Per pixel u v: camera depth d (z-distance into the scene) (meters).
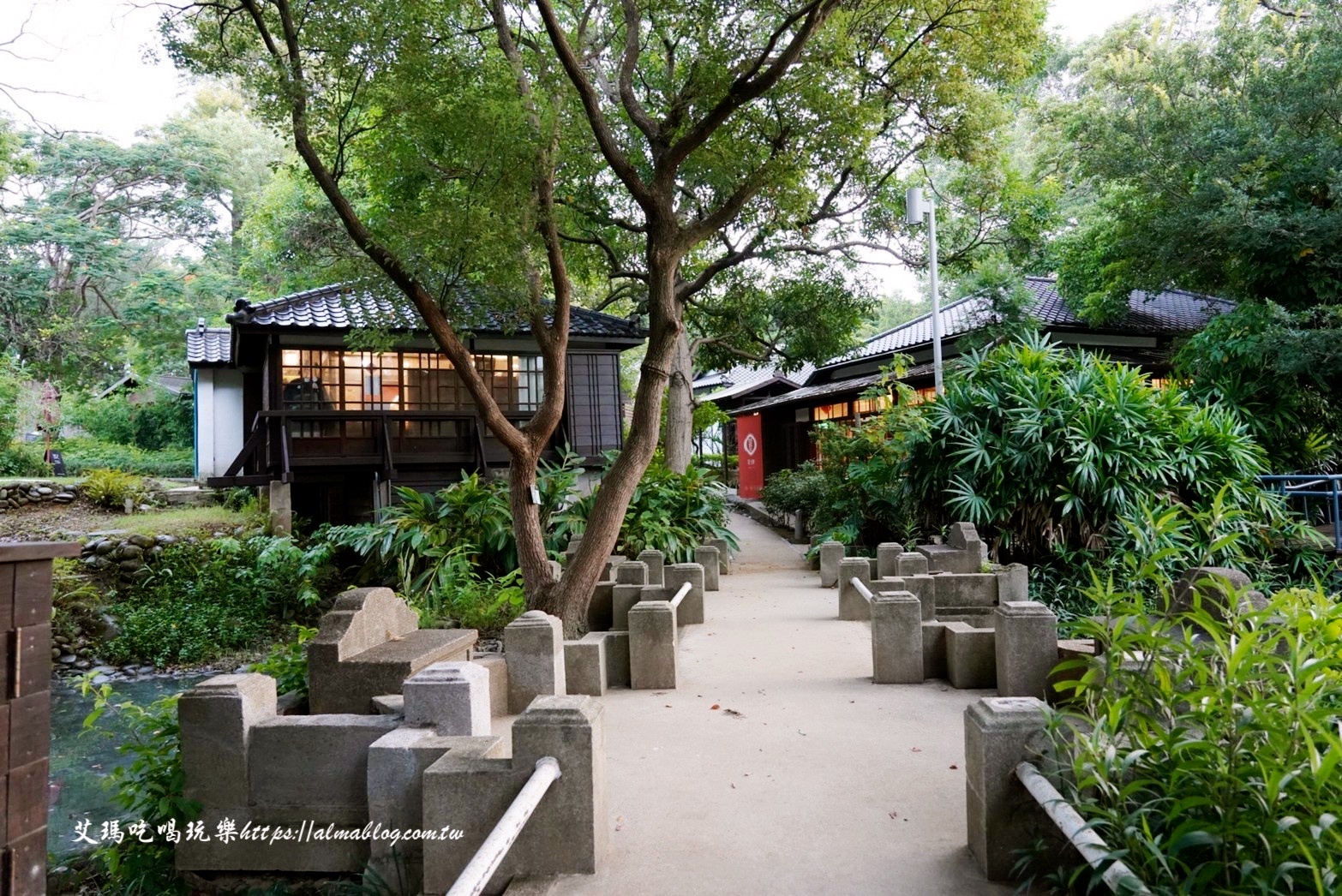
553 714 3.27
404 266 6.91
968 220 15.92
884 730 5.04
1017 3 9.52
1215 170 13.39
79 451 23.53
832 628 8.54
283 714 4.69
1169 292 19.41
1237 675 2.64
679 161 7.70
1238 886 2.21
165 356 26.92
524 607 7.95
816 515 14.86
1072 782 3.00
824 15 6.84
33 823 2.59
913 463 11.02
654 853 3.43
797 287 15.66
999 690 5.65
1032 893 3.01
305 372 14.32
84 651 11.66
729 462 29.45
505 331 8.61
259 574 12.70
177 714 4.14
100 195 26.94
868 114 7.84
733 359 17.28
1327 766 2.12
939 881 3.13
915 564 8.54
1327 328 11.77
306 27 6.64
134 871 3.94
